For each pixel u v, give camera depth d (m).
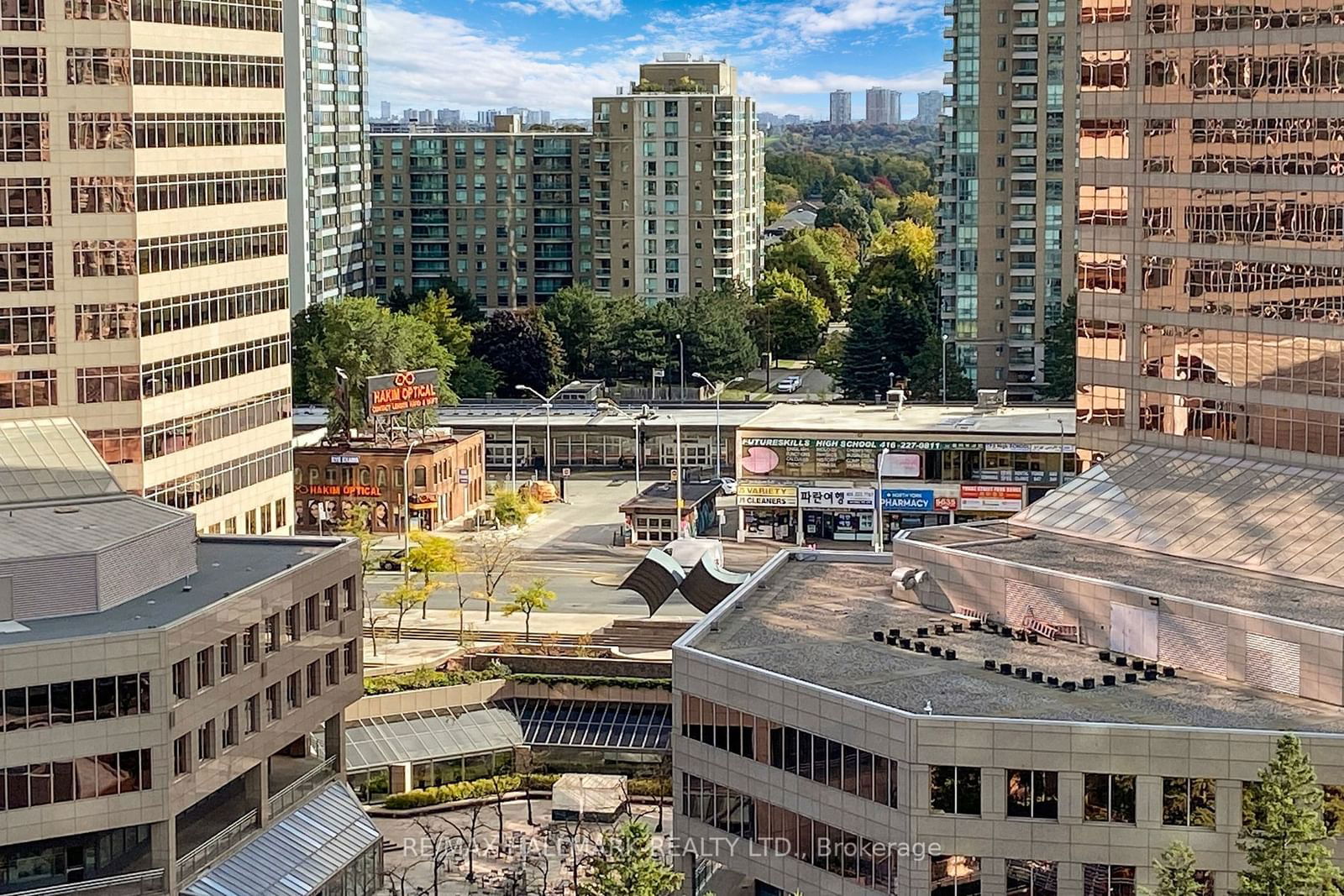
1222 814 86.81
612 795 124.00
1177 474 127.62
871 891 91.94
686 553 170.50
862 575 120.75
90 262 142.62
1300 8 124.06
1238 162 128.38
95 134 141.62
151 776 95.81
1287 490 120.44
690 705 100.44
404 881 110.06
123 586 103.12
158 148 146.62
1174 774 87.06
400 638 160.88
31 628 97.19
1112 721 89.50
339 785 114.56
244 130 160.25
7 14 137.62
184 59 150.00
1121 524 120.00
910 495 196.62
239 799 107.94
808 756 94.44
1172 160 132.88
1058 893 88.94
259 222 163.75
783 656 101.31
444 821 124.38
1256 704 92.88
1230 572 110.00
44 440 136.12
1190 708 92.00
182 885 97.75
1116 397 138.88
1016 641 104.88
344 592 116.56
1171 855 80.81
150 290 146.38
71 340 142.75
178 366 151.38
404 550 182.38
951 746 88.69
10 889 95.44
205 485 157.00
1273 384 126.88
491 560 186.62
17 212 139.75
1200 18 130.25
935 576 112.06
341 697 115.62
